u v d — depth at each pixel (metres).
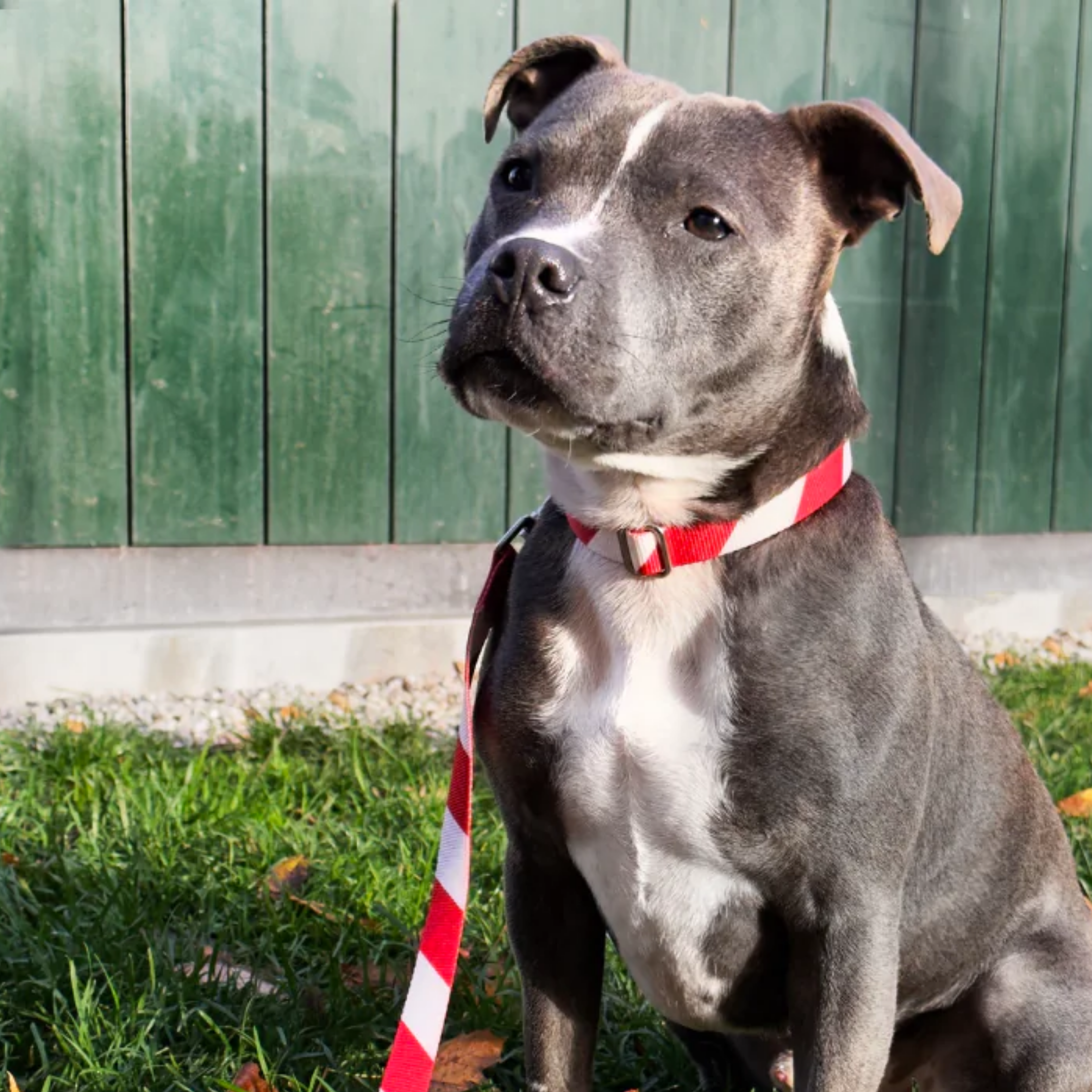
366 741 1.89
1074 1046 1.30
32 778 1.73
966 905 1.31
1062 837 1.38
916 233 2.48
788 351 1.23
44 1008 1.37
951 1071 1.35
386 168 2.20
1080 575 2.70
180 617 2.18
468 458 2.29
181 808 1.67
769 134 1.24
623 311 1.18
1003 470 2.61
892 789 1.21
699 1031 1.37
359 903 1.52
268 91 2.14
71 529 2.13
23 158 2.06
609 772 1.22
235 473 2.18
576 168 1.23
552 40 1.33
